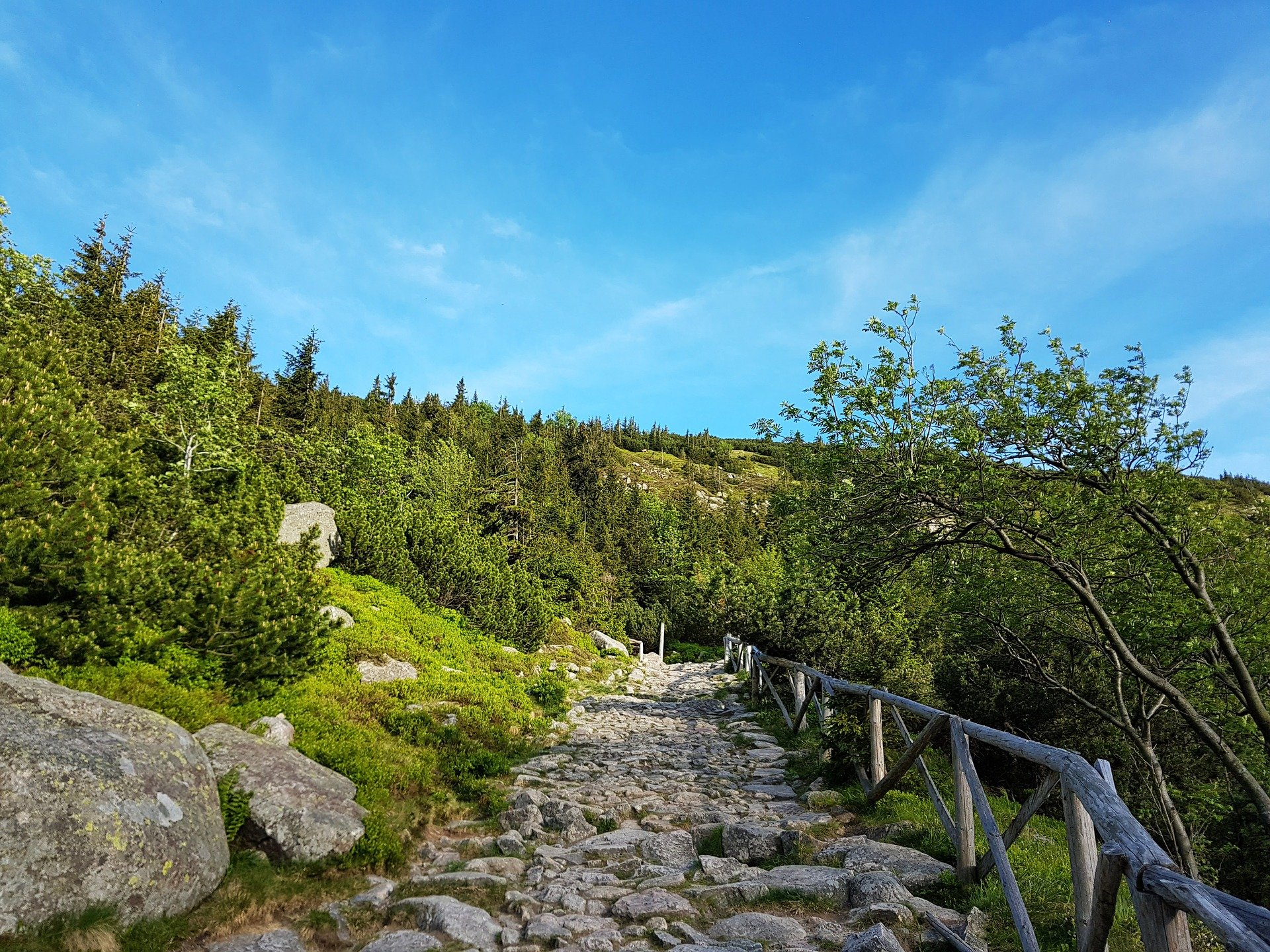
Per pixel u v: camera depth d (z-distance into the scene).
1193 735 16.38
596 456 96.88
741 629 24.80
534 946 4.94
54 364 11.08
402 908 5.41
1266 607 12.67
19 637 7.44
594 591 40.78
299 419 60.34
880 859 6.30
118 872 4.28
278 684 9.99
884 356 12.07
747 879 6.11
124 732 5.20
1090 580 13.52
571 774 10.72
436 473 51.03
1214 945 5.45
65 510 8.71
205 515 13.69
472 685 15.54
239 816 5.84
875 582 14.13
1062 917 4.97
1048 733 17.66
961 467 11.93
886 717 9.69
